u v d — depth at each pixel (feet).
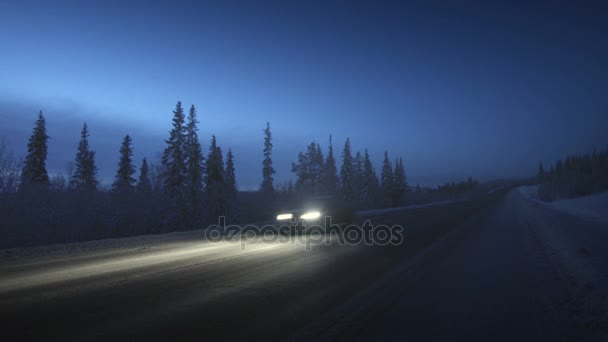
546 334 13.08
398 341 12.38
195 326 13.47
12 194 65.62
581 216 73.46
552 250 32.94
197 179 126.41
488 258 29.04
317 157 193.98
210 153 142.92
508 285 20.39
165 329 13.10
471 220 68.23
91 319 14.01
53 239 69.00
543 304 16.79
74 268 24.22
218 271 23.40
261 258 28.35
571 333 13.19
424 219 71.41
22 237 63.52
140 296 17.33
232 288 19.19
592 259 27.30
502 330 13.51
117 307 15.58
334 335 12.85
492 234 45.88
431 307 16.29
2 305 15.67
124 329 13.00
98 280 20.59
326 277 22.04
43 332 12.58
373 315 15.11
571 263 26.43
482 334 13.10
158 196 111.34
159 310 15.29
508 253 31.55
